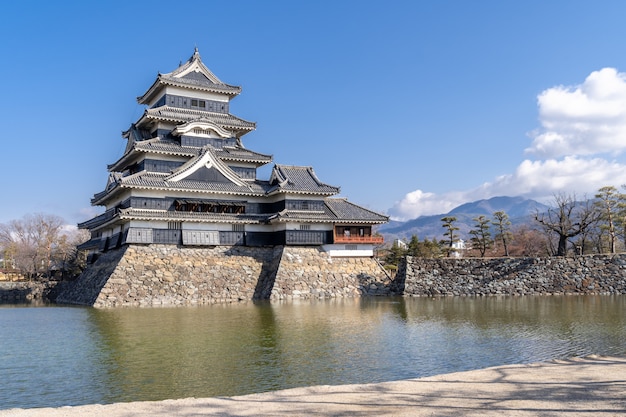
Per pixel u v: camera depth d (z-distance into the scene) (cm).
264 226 6228
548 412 1255
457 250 9644
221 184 6066
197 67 6781
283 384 1894
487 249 9375
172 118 6291
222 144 6562
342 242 6159
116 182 6197
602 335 2797
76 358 2309
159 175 5975
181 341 2703
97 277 5606
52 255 8869
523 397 1420
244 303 5062
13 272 9144
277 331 3033
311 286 5741
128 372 2061
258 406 1414
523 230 10725
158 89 6731
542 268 5494
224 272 5722
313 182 6347
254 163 6644
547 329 3034
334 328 3150
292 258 5878
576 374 1734
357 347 2548
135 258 5312
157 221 5578
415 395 1498
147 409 1394
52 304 5562
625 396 1392
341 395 1527
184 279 5419
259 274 5934
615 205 7238
